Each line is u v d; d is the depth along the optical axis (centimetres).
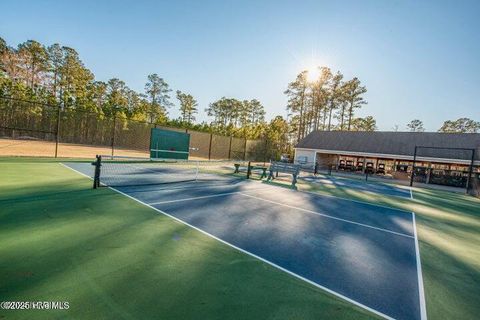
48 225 428
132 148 3722
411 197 1241
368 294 308
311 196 964
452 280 368
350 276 350
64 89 4997
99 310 230
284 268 356
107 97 5844
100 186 775
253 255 388
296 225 566
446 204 1133
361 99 4647
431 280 362
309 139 3222
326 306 274
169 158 1859
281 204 765
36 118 3853
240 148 3081
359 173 2747
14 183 723
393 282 345
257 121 6894
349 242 489
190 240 423
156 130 1783
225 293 279
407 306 290
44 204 545
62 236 389
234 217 581
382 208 870
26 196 597
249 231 496
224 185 1024
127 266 316
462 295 327
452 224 739
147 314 231
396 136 2819
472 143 2377
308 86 4603
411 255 452
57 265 303
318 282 326
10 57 4178
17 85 3791
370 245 485
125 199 649
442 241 555
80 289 260
